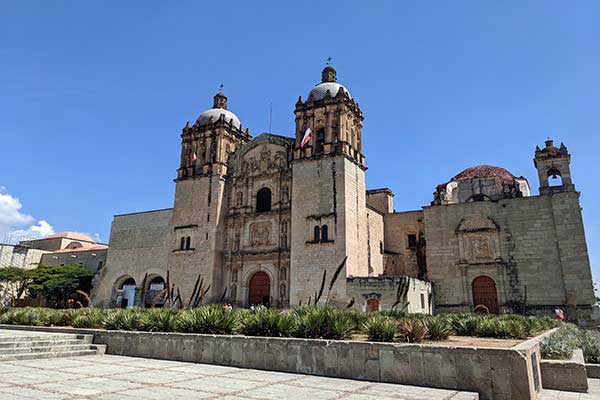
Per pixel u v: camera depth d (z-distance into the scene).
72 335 21.80
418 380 13.25
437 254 48.44
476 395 11.80
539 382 14.61
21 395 10.48
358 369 14.26
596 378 18.62
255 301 50.12
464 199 51.91
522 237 44.94
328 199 46.34
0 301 69.62
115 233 65.44
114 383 12.52
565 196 44.00
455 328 20.64
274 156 53.41
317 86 54.16
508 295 44.19
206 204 53.97
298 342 15.62
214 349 17.52
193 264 52.47
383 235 56.25
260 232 51.53
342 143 47.59
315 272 44.69
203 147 58.06
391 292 39.75
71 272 66.00
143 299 59.16
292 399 10.86
